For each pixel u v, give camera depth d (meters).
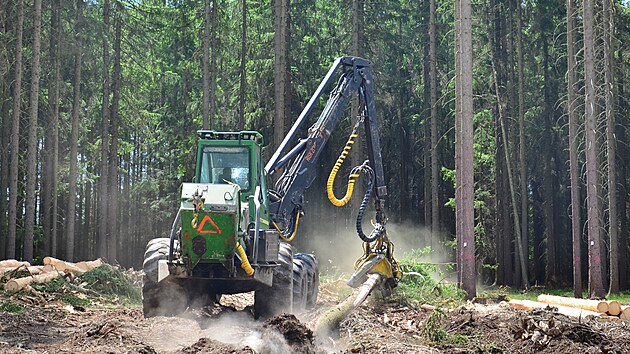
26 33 34.31
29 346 10.04
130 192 54.84
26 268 18.28
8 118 34.81
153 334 10.79
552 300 17.66
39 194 46.19
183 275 12.42
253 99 39.59
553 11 40.34
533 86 45.62
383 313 15.20
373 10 39.94
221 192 12.13
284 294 13.48
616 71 37.66
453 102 44.62
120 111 41.88
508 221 42.34
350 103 39.84
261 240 12.98
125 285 19.30
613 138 32.31
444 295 19.00
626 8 37.94
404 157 47.62
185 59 47.62
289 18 37.97
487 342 11.26
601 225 35.00
